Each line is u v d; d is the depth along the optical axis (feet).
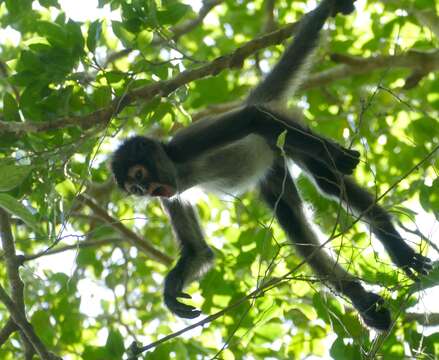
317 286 32.30
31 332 27.63
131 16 29.35
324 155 30.37
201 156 33.55
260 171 35.40
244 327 32.09
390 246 31.99
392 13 47.03
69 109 30.27
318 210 36.42
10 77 29.04
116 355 27.71
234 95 51.93
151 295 45.78
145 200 37.06
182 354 32.42
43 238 29.30
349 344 26.53
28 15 34.04
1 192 23.95
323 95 49.57
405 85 43.98
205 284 34.55
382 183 43.73
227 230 36.29
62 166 28.53
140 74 31.40
